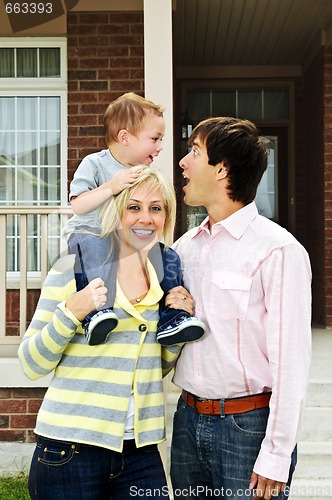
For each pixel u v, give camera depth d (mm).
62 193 5238
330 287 6031
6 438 4062
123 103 2646
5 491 3654
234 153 1854
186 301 1857
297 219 7012
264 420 1810
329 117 5965
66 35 5172
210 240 1908
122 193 1850
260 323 1812
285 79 6965
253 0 5086
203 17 5445
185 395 1955
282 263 1776
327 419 3775
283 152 7027
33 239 5113
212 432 1837
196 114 7020
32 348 1760
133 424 1780
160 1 3518
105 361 1765
